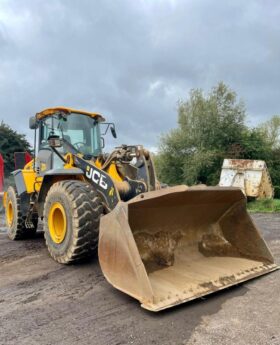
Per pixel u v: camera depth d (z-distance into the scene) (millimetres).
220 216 4438
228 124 22672
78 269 4328
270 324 2740
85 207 4191
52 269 4379
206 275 3625
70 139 5504
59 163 5336
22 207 6293
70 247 4273
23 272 4336
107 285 3746
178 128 24438
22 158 7961
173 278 3500
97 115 5832
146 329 2721
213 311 3021
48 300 3383
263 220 9320
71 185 4391
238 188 4105
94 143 5770
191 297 3143
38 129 5988
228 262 4074
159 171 24625
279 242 6062
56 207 4586
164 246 3914
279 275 3928
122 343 2514
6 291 3672
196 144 23500
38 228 8102
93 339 2586
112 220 3367
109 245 3379
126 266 3168
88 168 4625
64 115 5508
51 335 2662
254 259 4188
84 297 3430
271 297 3301
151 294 2939
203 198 3893
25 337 2641
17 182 6449
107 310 3102
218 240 4363
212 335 2590
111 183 4230
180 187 3457
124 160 4840
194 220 4195
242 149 21109
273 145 22359
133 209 3434
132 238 3141
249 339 2510
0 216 10516
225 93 23109
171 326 2760
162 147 24547
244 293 3424
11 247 5898
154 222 3828
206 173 22422
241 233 4289
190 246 4141
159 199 3438
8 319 2969
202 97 23500
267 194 14953
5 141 27156
